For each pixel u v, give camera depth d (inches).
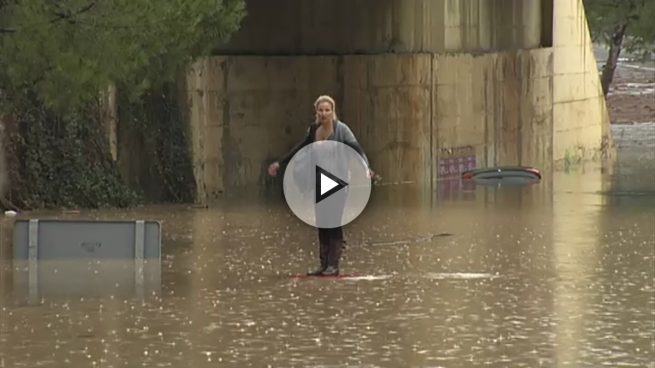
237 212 2176.4
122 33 1626.5
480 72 2898.6
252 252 1646.2
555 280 1422.2
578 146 3334.2
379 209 2210.9
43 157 2086.6
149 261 1526.8
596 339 1106.7
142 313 1214.3
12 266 1481.3
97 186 2140.7
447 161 2812.5
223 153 2583.7
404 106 2736.2
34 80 1606.8
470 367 1001.5
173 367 997.8
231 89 2613.2
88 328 1143.0
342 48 2743.6
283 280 1413.6
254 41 2694.4
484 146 2923.2
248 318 1195.3
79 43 1595.7
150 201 2282.2
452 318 1197.7
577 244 1729.8
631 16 4060.0
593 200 2349.9
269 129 2677.2
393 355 1042.7
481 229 1907.0
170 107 2311.8
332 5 2733.8
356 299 1296.8
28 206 2060.8
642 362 1019.9
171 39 1793.8
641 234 1839.3
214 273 1461.6
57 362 1010.7
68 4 1596.9
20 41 1566.2
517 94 3034.0
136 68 1700.3
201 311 1226.0
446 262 1563.7
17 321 1170.6
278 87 2687.0
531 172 2805.1
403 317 1202.6
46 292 1318.9
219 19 1980.8
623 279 1430.9
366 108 2741.1
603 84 4178.2
